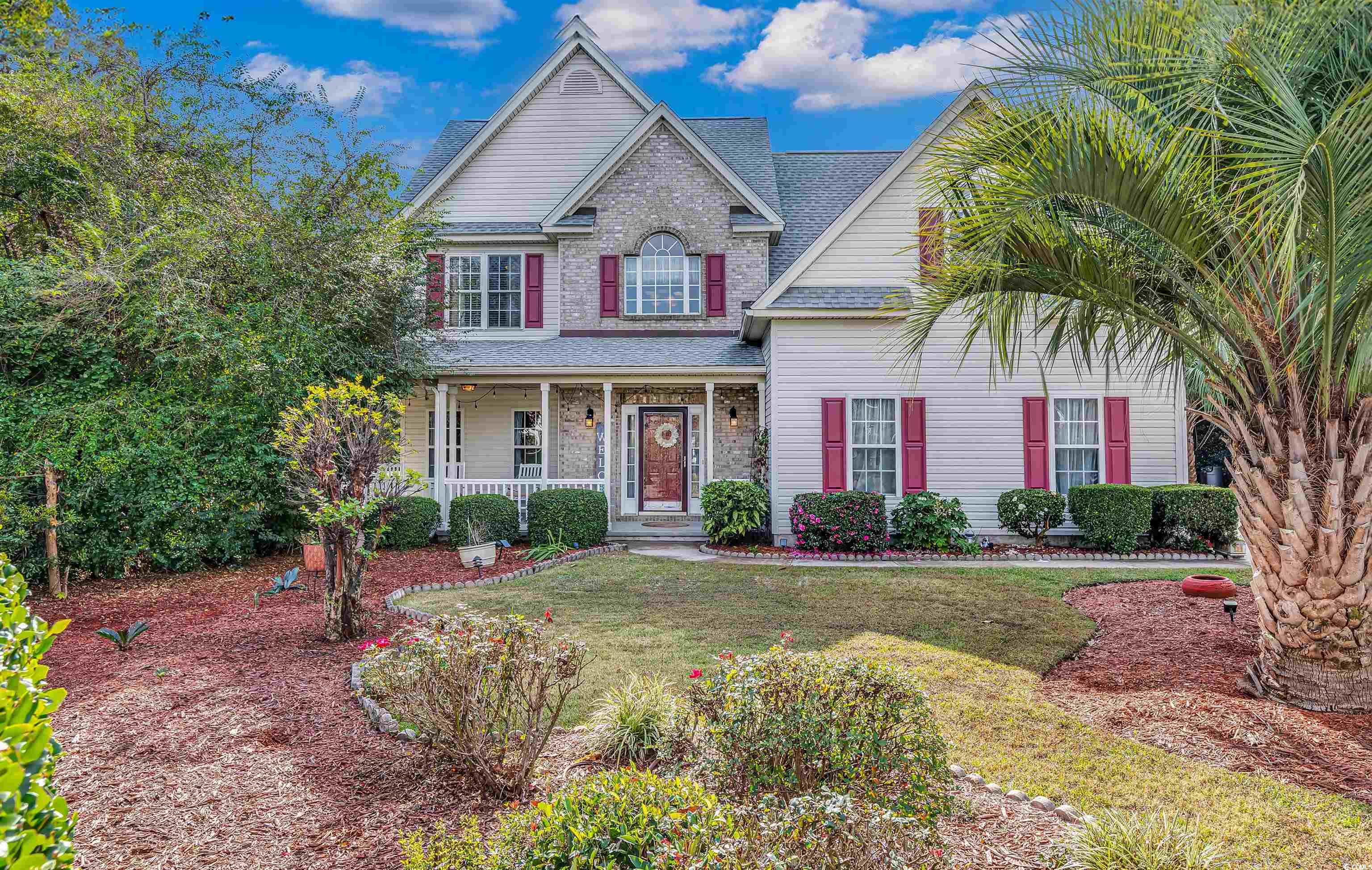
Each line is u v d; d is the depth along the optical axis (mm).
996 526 12812
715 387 15906
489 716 3840
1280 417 4969
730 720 3221
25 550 8492
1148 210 4543
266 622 7289
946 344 12883
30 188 11312
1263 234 4062
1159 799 3760
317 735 4496
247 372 9828
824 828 2445
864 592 9047
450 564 11086
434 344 14336
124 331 9680
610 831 2334
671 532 14414
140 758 4152
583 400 15875
